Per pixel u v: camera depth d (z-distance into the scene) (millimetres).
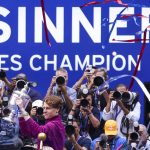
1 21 22531
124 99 20062
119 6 22578
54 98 17578
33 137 17594
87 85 21078
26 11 22547
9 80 22500
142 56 22547
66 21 22562
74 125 19734
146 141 19875
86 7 22578
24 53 22547
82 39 22562
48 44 22500
